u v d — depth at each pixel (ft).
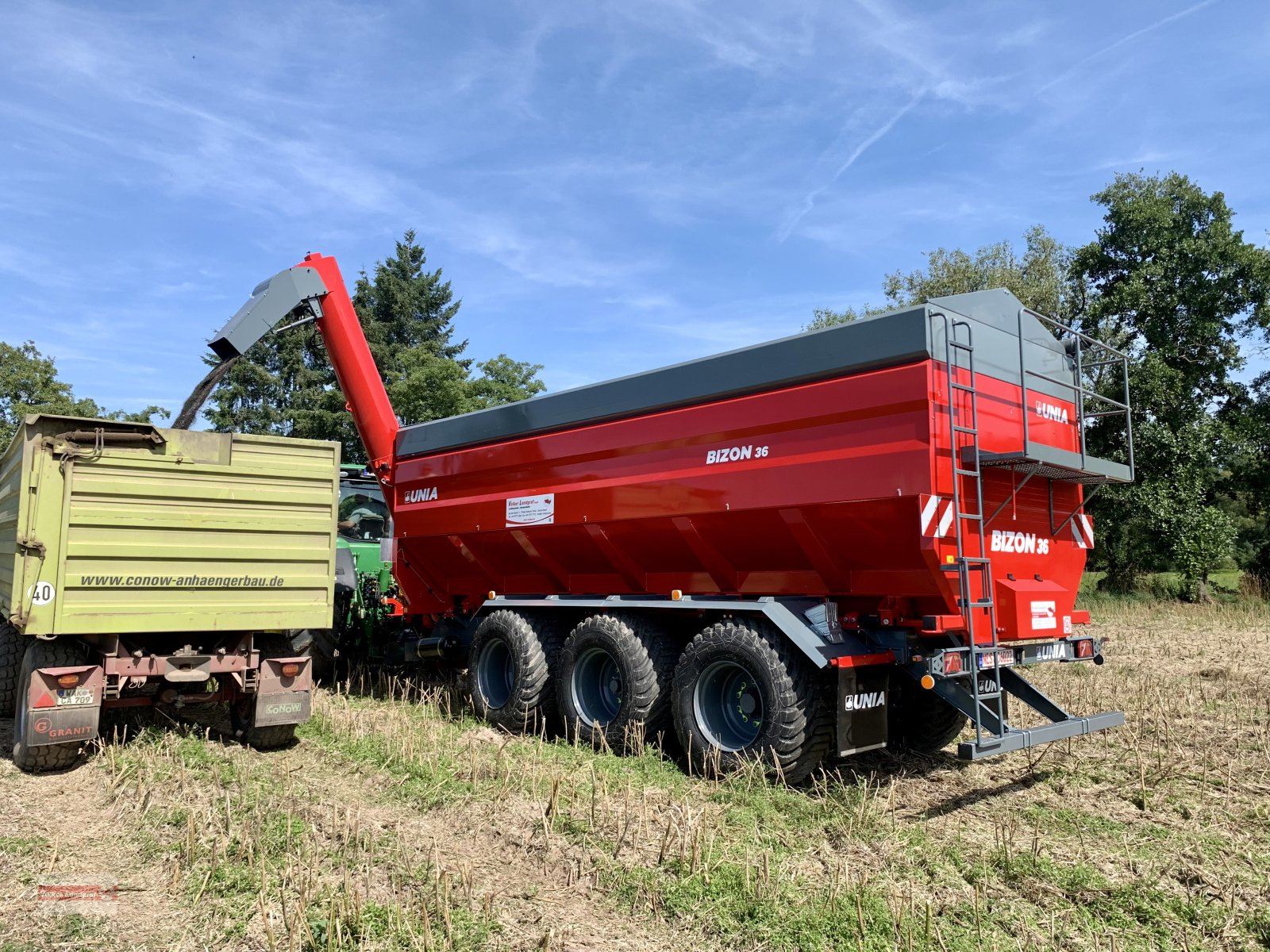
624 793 17.62
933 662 16.48
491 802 16.90
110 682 20.31
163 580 20.49
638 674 21.65
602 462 23.50
